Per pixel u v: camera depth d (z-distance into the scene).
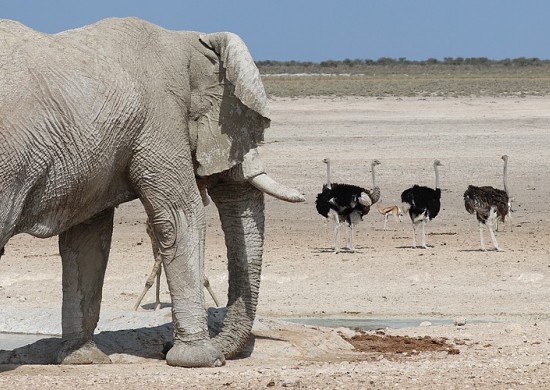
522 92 144.88
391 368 23.91
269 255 50.91
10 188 21.34
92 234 25.08
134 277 45.16
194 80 24.34
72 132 21.92
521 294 41.38
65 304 25.20
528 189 69.56
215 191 25.47
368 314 37.41
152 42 23.73
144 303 39.03
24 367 23.84
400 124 99.75
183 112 23.95
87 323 25.22
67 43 22.53
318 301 40.09
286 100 129.50
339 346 28.31
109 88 22.44
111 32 23.27
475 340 30.06
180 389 20.86
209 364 24.08
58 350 25.16
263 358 26.09
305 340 27.62
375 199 55.38
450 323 35.25
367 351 28.11
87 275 25.14
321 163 77.19
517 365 24.30
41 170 21.75
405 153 81.25
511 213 62.94
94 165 22.41
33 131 21.47
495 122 100.56
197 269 24.17
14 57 21.53
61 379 21.91
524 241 55.12
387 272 46.28
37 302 39.31
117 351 26.23
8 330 32.25
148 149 23.31
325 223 61.88
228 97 24.33
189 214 24.00
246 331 25.38
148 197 23.59
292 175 73.25
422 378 22.30
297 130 94.69
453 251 52.09
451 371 23.33
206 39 24.34
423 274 45.09
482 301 40.00
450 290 42.28
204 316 24.31
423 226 53.97
